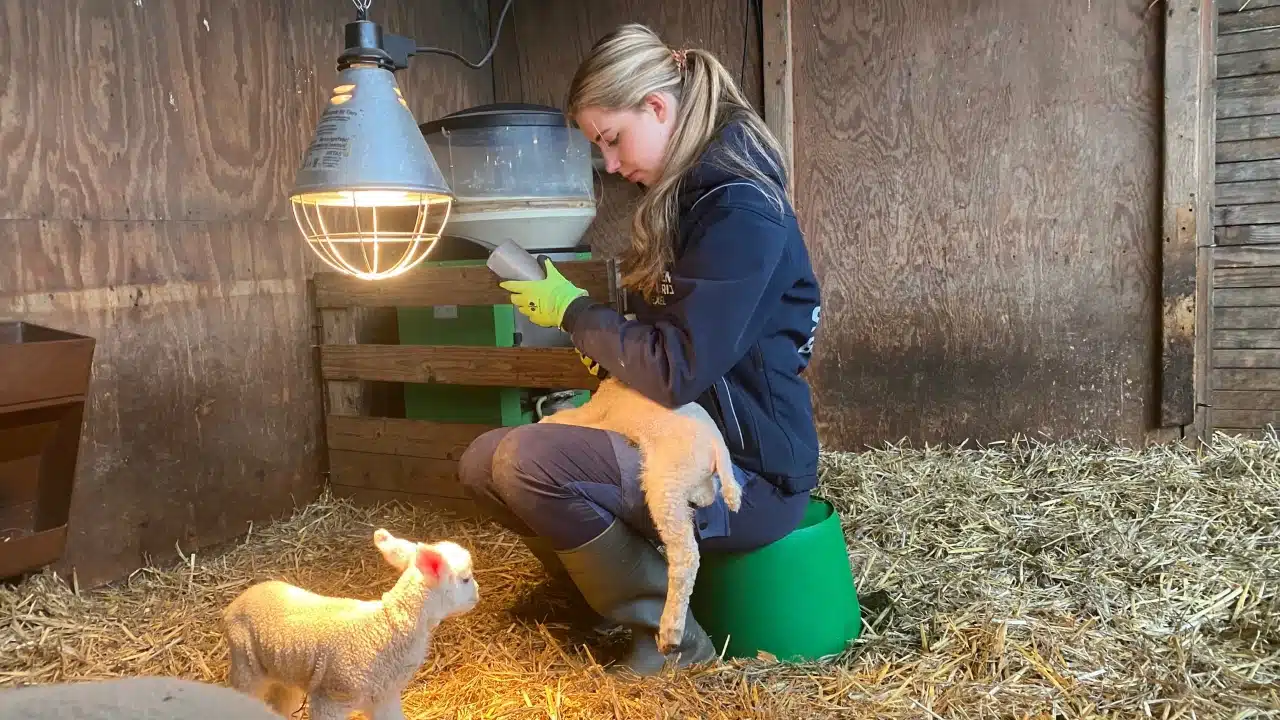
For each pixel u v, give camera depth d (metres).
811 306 1.71
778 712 1.54
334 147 1.71
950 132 3.24
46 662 1.86
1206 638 1.82
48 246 2.20
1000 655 1.73
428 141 2.79
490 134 2.73
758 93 3.46
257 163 2.75
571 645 1.82
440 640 1.85
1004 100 3.16
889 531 2.53
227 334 2.66
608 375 1.83
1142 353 3.10
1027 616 1.92
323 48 2.99
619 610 1.66
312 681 1.32
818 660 1.77
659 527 1.53
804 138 3.44
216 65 2.62
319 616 1.33
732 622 1.77
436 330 2.80
